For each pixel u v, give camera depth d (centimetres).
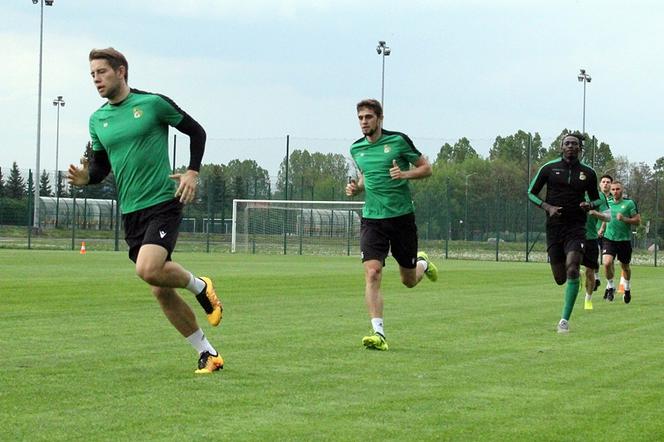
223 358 1007
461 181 5175
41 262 3297
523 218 5000
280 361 990
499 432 670
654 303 1980
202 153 911
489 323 1435
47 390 798
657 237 4716
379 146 1187
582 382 884
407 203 1194
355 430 666
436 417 715
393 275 2859
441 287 2356
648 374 936
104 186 5775
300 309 1625
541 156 5300
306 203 5312
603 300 2072
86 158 964
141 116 894
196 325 912
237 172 5528
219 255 4722
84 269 2823
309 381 864
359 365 969
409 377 897
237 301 1795
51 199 5675
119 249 4912
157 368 925
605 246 2052
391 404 761
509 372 937
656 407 766
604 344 1187
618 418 723
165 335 1195
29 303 1655
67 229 5694
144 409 725
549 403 777
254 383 849
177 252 5219
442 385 855
